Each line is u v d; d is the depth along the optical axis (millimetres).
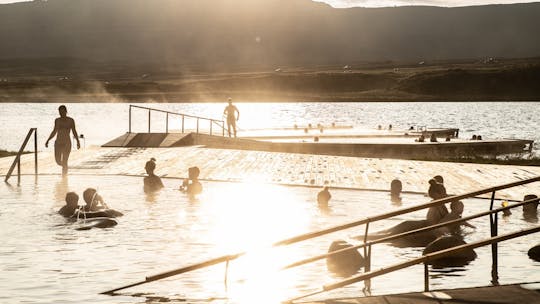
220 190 20781
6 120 98625
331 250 11578
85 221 14977
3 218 15602
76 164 27328
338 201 18641
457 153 41406
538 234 13930
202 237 13539
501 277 10391
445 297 8320
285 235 13789
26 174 24688
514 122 97562
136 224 14922
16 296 9492
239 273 10852
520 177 23656
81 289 9852
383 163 28406
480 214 9555
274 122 97250
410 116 118188
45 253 12125
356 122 97688
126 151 31359
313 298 9172
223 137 36781
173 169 25844
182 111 137250
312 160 29219
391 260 11781
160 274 9180
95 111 134750
